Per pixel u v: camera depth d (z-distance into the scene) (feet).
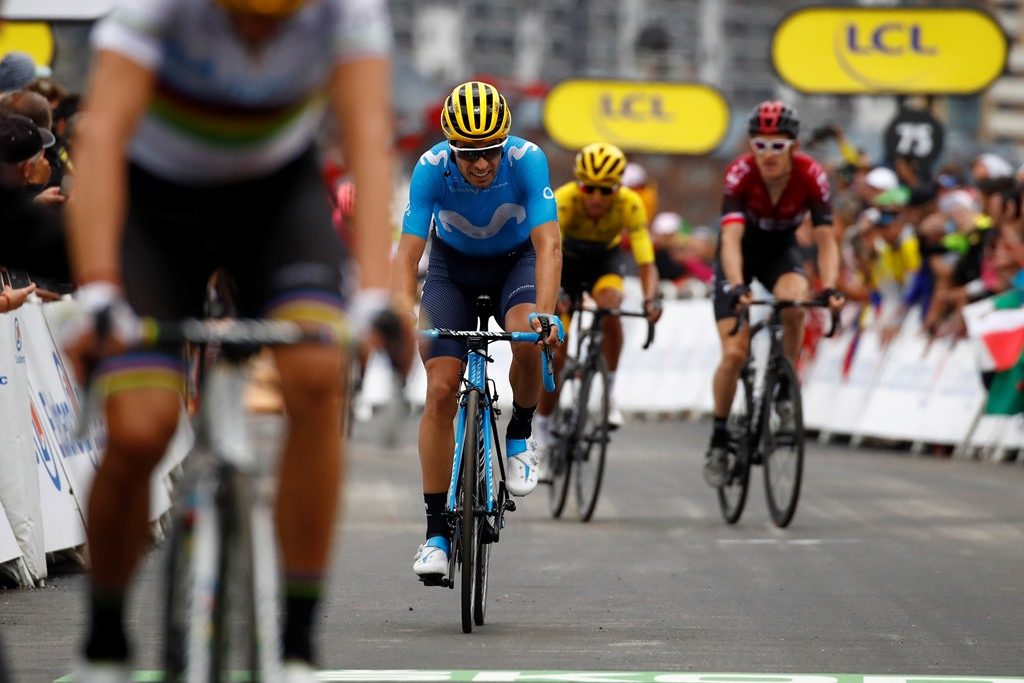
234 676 33.19
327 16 34.12
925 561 77.41
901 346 150.20
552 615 62.18
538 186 66.28
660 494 108.17
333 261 35.47
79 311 31.04
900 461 135.44
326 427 34.76
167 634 33.71
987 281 139.23
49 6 111.96
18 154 57.88
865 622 60.70
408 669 50.67
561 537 86.07
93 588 34.86
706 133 268.82
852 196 159.84
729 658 53.21
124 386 33.63
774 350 91.56
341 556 77.66
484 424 61.36
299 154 36.09
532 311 67.56
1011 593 68.08
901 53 197.47
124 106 32.73
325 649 54.39
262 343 32.55
